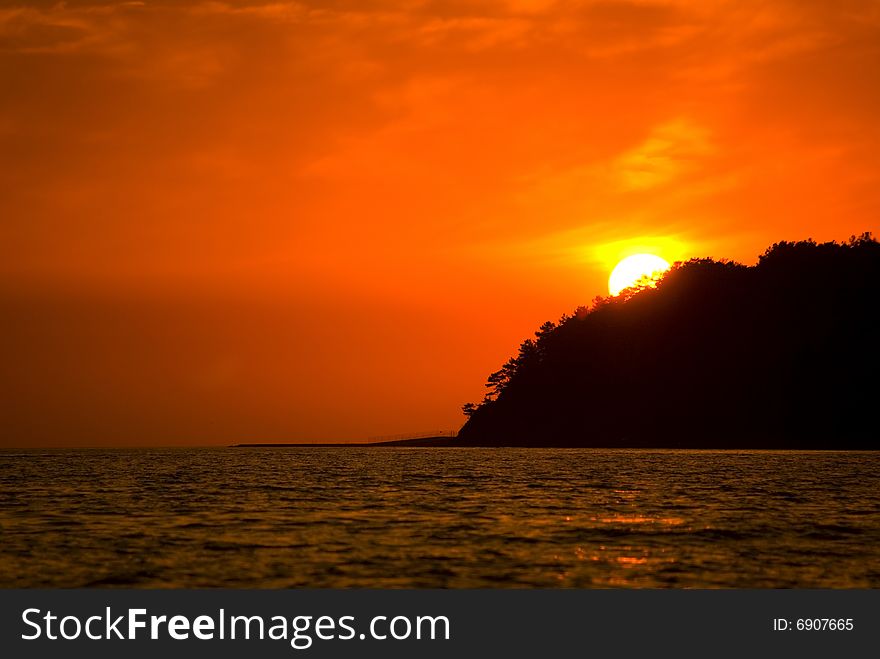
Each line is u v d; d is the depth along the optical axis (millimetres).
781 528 51438
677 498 72250
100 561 39969
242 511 61219
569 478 99938
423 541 45625
